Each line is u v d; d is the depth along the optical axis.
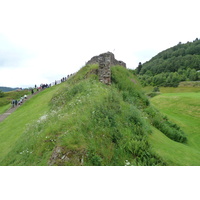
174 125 13.98
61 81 34.44
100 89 11.43
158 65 134.00
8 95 39.09
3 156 9.19
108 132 6.77
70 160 5.58
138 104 13.61
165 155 6.90
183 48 155.88
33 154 6.90
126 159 6.05
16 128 14.17
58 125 7.76
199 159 7.79
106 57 14.15
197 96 36.53
